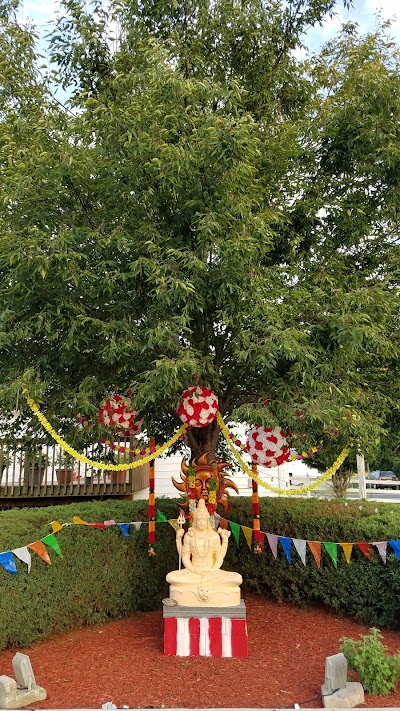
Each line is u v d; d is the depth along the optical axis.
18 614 5.07
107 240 4.30
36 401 4.58
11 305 4.58
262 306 4.31
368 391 5.20
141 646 5.21
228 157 4.25
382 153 5.24
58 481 10.28
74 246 4.54
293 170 5.82
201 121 4.50
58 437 4.94
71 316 4.43
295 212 5.64
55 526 5.32
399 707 3.87
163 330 4.05
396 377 5.58
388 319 5.10
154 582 6.40
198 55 5.70
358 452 5.54
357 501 7.35
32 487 10.08
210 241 4.42
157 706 3.92
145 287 4.70
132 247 4.50
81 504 6.80
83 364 4.95
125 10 5.91
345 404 4.41
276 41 6.14
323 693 3.96
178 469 12.63
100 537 5.90
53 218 4.58
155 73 4.41
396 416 5.84
